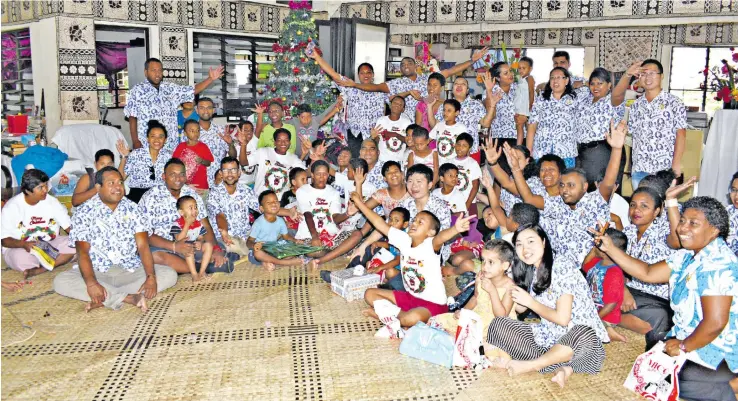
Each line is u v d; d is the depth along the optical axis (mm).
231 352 3553
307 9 7930
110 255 4367
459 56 11922
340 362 3439
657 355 3025
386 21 9672
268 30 10141
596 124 5711
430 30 9430
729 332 2867
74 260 5125
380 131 6758
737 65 10391
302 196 5465
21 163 6062
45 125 7891
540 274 3250
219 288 4648
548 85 5922
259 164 6195
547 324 3357
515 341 3359
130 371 3314
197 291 4582
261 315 4113
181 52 9094
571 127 5902
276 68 8070
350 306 4289
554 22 8602
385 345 3668
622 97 5613
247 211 5484
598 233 3416
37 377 3232
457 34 11812
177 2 8906
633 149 5465
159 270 4543
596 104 5695
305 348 3615
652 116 5191
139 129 5930
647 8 7965
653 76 5121
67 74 7938
